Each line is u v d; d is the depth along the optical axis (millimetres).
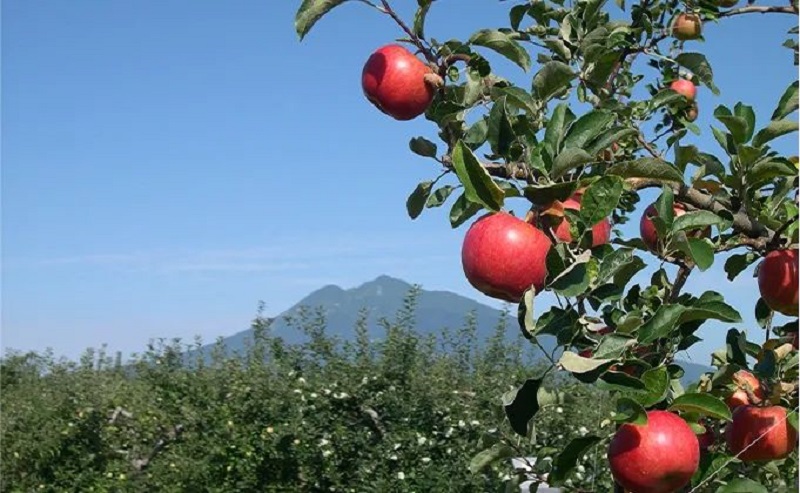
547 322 2090
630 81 3871
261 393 8180
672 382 2664
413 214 2803
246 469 7891
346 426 7969
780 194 2809
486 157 2555
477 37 2719
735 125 2635
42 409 8875
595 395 8188
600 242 2527
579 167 2434
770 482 3557
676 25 3787
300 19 2662
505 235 2090
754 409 2676
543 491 3859
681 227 2434
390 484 7422
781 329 3047
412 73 2650
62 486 8383
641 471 2160
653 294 2725
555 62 2600
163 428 8773
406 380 8086
